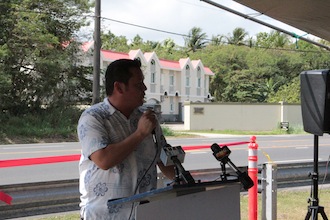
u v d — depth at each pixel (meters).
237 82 52.22
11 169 10.74
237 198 2.51
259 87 51.75
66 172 10.44
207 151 15.86
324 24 6.15
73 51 25.97
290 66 52.97
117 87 2.57
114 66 2.58
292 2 5.07
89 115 2.55
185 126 33.06
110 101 2.62
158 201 2.27
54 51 24.52
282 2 5.09
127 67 2.57
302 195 7.48
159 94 44.88
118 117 2.60
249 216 5.39
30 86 24.47
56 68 24.28
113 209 2.50
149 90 43.75
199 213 2.38
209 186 2.35
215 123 33.62
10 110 24.12
